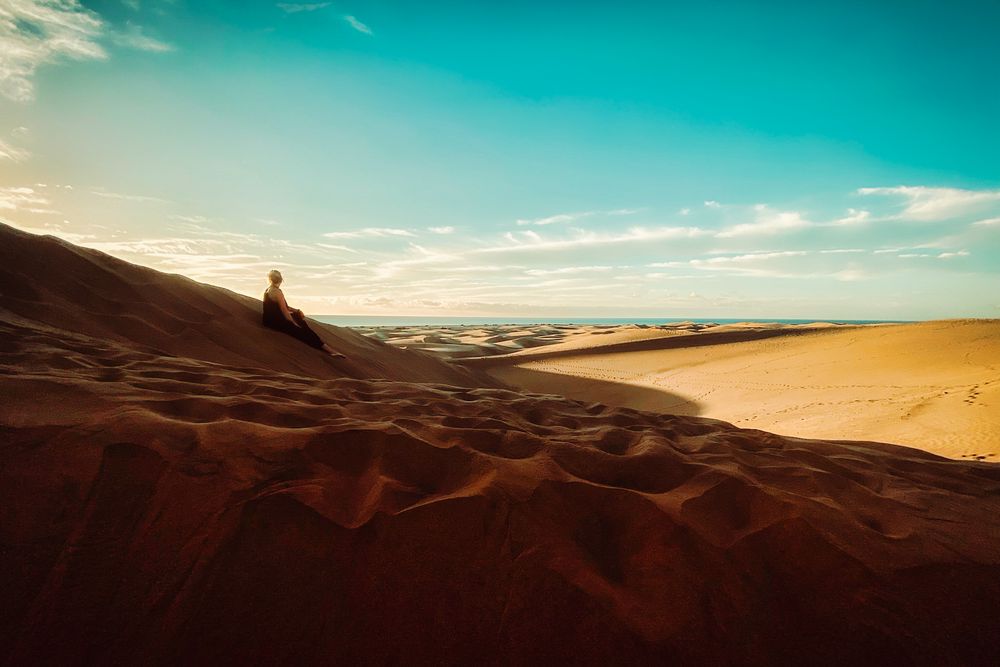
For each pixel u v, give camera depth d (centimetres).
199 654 126
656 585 162
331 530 164
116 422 199
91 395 231
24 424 187
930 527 214
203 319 676
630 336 3484
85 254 664
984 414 919
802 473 258
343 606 142
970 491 277
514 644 138
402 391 385
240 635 131
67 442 181
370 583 148
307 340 785
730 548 182
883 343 2317
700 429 369
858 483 270
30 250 598
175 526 157
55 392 226
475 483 201
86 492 163
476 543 167
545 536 176
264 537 158
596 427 336
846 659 143
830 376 1900
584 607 148
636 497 204
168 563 145
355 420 258
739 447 312
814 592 166
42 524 149
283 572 148
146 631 128
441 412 322
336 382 399
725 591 162
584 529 187
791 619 155
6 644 121
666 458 258
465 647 136
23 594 131
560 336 4838
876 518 219
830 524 197
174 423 208
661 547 178
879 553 184
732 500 218
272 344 714
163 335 581
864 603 161
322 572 150
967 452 749
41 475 165
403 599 145
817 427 1110
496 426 294
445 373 1297
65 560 141
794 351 2562
